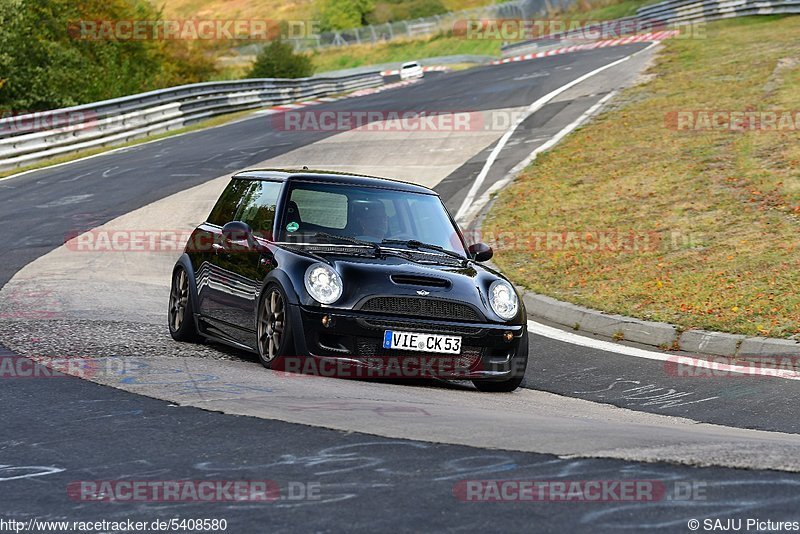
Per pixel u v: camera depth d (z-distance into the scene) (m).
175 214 67.12
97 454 16.33
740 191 53.38
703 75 95.69
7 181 86.25
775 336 32.62
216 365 26.33
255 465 15.33
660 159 63.97
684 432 19.69
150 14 185.00
